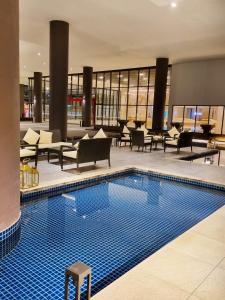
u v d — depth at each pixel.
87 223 4.13
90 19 9.12
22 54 15.95
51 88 10.05
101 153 6.96
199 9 7.79
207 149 12.03
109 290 2.30
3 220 3.00
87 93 19.86
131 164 7.77
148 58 15.53
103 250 3.31
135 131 10.42
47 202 5.04
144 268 2.64
